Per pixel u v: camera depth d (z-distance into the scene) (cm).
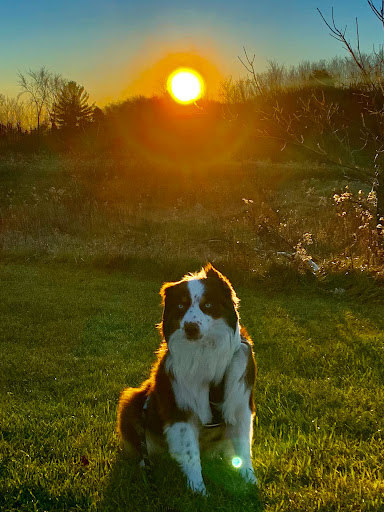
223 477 431
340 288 1227
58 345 889
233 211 2369
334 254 1468
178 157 3706
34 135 5034
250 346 444
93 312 1098
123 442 471
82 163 3312
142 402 464
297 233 1656
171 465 437
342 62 3816
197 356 410
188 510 387
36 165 3462
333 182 2934
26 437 527
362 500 392
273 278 1290
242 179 3036
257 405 603
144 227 1994
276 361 771
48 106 5866
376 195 1385
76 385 701
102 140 4469
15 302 1165
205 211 2395
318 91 3709
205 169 3231
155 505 395
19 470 450
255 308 1106
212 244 1695
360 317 1029
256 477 425
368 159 3212
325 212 2117
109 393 661
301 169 3148
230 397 421
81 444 496
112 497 407
